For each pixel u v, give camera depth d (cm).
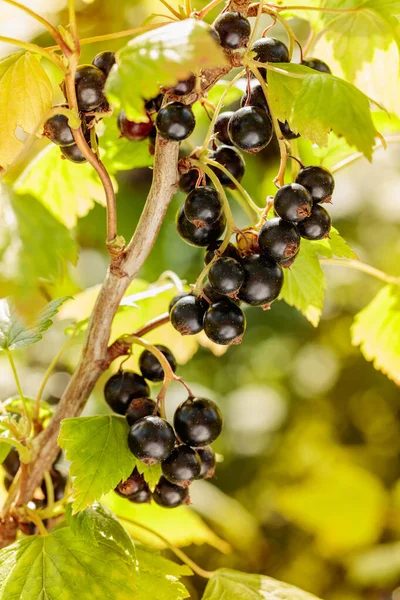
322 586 81
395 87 54
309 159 57
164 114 46
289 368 95
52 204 56
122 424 48
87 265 81
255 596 50
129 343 49
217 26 46
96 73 46
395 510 78
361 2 52
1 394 78
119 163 55
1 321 50
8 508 50
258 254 47
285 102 47
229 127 47
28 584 47
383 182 93
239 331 47
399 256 92
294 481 88
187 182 49
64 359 83
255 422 92
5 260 42
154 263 81
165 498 48
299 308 54
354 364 95
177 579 48
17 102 48
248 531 74
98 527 48
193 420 47
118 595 47
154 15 48
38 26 74
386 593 76
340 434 94
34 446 49
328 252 52
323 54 55
